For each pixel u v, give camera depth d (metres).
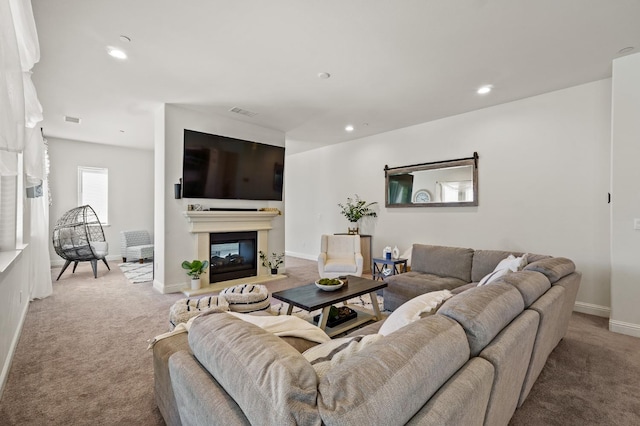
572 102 3.50
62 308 3.46
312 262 6.61
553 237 3.63
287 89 3.60
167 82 3.42
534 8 2.16
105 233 6.64
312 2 2.11
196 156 4.23
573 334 2.82
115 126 5.16
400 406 0.73
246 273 4.98
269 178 5.16
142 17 2.28
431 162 4.77
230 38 2.56
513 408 1.53
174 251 4.21
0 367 1.92
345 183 6.18
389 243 5.38
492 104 4.06
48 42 2.60
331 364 1.00
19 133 1.23
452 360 0.95
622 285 2.84
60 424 1.62
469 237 4.35
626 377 2.10
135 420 1.66
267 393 0.75
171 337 1.64
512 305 1.40
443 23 2.34
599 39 2.55
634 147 2.79
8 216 2.77
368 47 2.68
